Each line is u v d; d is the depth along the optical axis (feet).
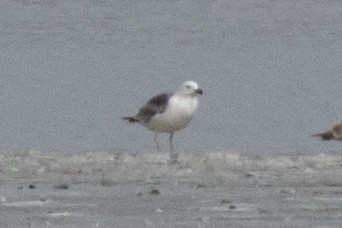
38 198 57.52
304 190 60.29
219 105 118.01
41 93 126.31
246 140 97.81
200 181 63.82
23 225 49.98
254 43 164.45
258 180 64.03
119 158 74.79
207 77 139.44
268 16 177.37
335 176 65.51
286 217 51.78
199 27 173.99
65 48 160.04
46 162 72.74
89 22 175.01
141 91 131.13
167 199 57.26
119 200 56.95
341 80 134.62
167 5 182.80
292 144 94.02
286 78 136.67
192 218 51.62
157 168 69.21
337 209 53.98
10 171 68.90
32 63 145.89
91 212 53.26
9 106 117.80
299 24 173.88
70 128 106.22
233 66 146.51
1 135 102.63
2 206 54.90
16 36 165.99
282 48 160.66
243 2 181.88
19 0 179.01
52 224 50.16
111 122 109.19
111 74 139.74
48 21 174.09
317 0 180.65
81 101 122.72
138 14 179.73
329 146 90.94
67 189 61.05
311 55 153.89
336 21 174.09
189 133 101.40
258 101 120.98
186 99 81.87
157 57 153.48
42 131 104.58
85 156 76.18
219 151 83.66
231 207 54.49
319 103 120.67
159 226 49.62
